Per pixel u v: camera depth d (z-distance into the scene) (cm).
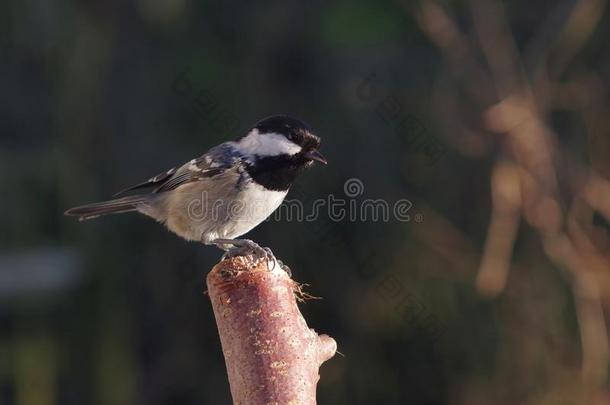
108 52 1438
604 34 1310
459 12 1345
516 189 1193
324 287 1321
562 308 1255
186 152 1388
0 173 1477
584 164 1245
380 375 1315
